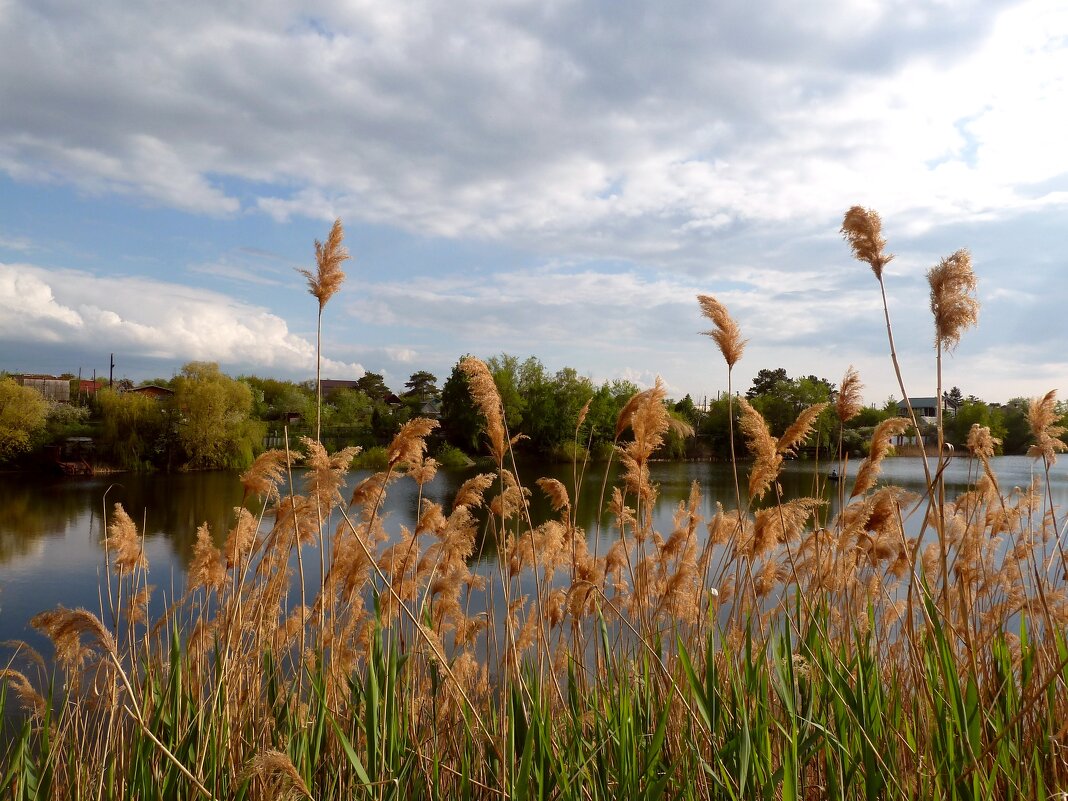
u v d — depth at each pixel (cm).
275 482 564
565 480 4028
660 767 386
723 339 541
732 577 673
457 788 423
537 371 6931
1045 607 374
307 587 1065
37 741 516
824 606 459
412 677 477
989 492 625
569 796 336
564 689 520
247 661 508
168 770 386
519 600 688
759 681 363
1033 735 317
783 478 3847
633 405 614
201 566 638
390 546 633
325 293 503
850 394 538
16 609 1619
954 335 354
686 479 4600
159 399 5041
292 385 8694
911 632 357
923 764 342
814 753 349
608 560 723
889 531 514
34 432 4684
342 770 418
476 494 610
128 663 610
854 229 397
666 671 416
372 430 6988
